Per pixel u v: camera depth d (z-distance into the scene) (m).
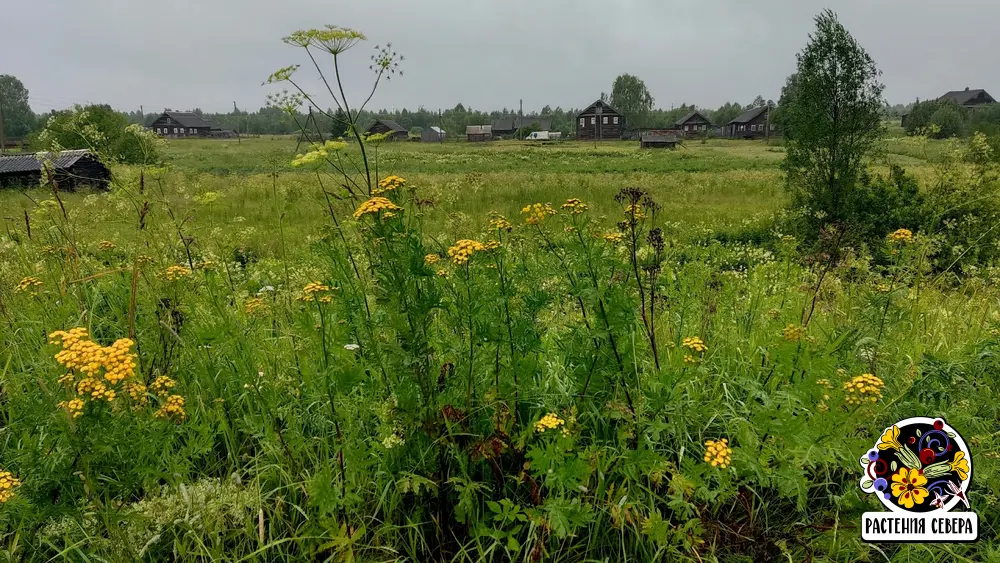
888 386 2.95
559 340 2.82
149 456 2.19
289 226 10.66
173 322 2.99
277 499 2.24
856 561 2.21
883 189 10.37
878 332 3.26
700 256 4.86
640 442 2.27
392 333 2.45
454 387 2.33
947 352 3.61
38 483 1.87
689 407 2.59
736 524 2.29
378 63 3.12
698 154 56.28
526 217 2.82
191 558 2.02
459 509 2.11
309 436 2.63
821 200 10.62
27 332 3.32
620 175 28.73
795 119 11.00
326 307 2.95
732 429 2.55
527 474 2.31
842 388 2.20
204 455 2.60
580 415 2.54
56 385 2.23
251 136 113.19
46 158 3.71
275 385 2.63
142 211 3.56
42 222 3.99
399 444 2.18
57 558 2.06
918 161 28.06
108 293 3.72
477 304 2.27
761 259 5.43
